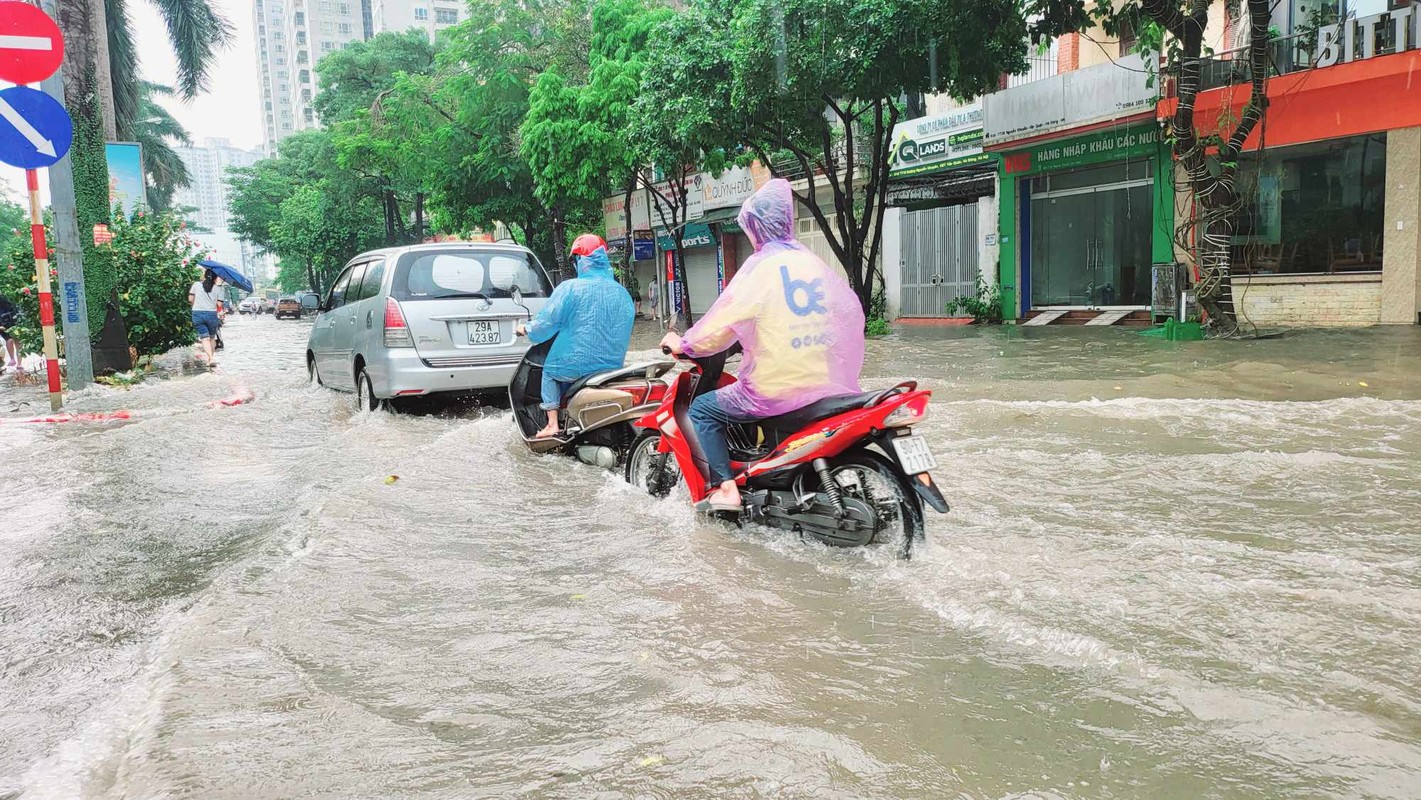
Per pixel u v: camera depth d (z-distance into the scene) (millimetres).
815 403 4047
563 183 23250
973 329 18172
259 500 5414
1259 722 2330
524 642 3035
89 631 3371
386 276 8422
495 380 8461
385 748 2326
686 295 25594
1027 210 19547
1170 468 5168
